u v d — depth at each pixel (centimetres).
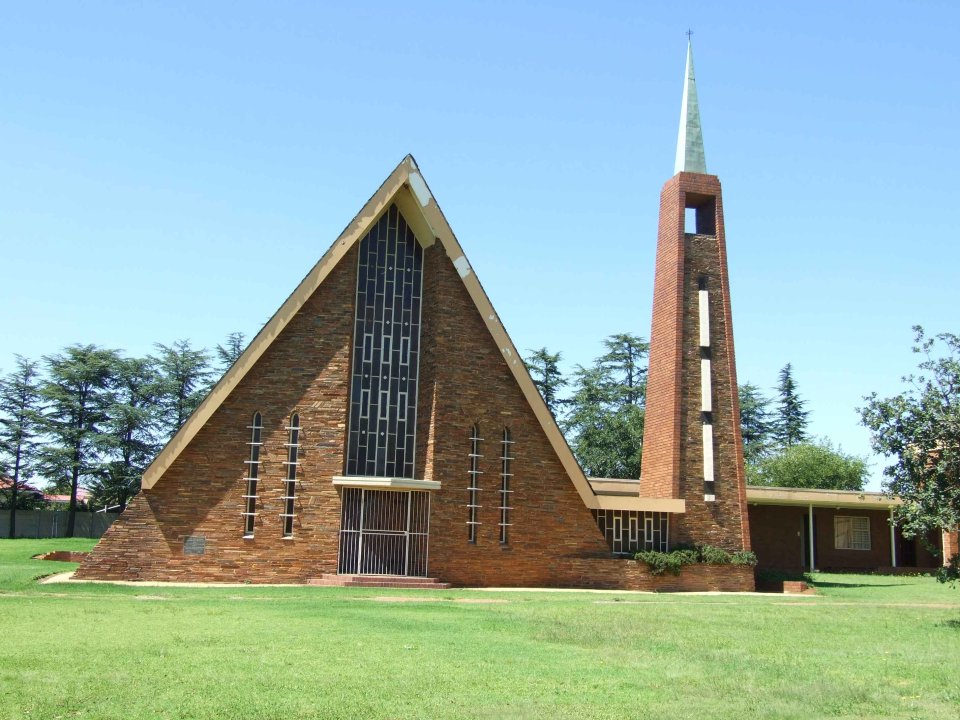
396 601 2403
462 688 1232
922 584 3688
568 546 3225
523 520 3188
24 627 1706
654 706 1161
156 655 1402
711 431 3447
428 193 3188
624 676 1352
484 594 2745
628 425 6525
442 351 3159
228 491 2944
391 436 3172
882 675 1427
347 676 1279
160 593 2462
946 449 2198
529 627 1902
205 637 1609
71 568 3116
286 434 3002
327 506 2991
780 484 6775
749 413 8331
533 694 1211
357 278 3209
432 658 1453
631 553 3319
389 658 1440
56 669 1274
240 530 2930
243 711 1072
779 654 1631
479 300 3209
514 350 3238
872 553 4912
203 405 2938
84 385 7100
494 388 3216
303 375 3044
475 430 3177
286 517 2966
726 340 3544
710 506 3412
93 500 7312
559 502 3241
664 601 2692
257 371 3017
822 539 4862
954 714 1153
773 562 4747
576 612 2241
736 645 1736
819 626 2106
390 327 3231
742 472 3462
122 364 7175
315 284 3058
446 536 3069
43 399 7012
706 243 3603
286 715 1061
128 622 1805
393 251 3278
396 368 3216
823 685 1309
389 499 3056
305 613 2033
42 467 6750
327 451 3017
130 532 2862
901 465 2264
